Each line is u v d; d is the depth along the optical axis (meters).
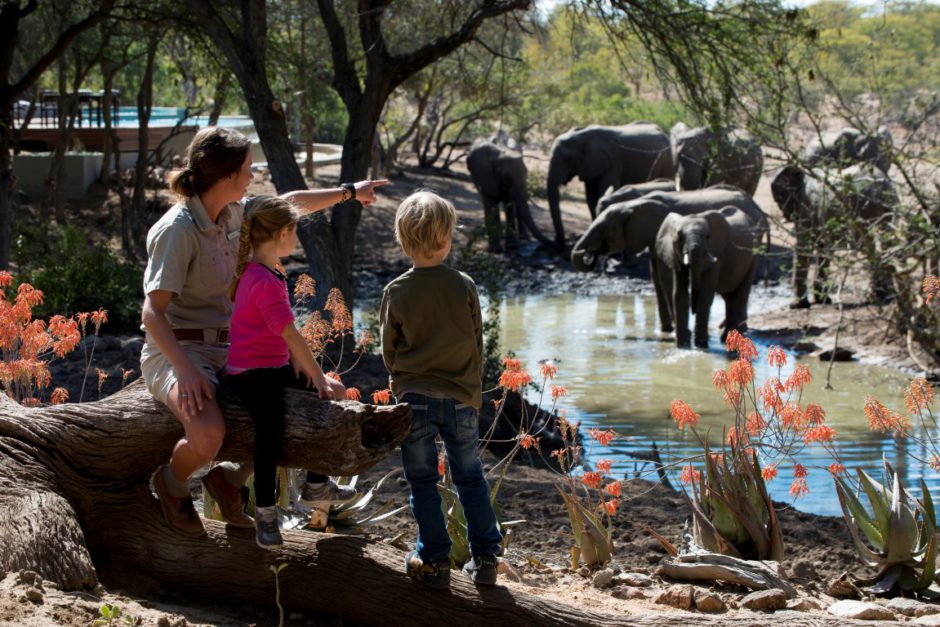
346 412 3.99
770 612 5.14
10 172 18.56
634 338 18.81
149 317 4.03
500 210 33.91
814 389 14.43
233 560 4.41
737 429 6.40
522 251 29.56
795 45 15.34
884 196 17.59
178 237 4.09
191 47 22.91
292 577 4.34
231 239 4.29
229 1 17.58
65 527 4.30
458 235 29.86
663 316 19.66
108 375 11.30
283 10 24.34
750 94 15.56
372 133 15.73
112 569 4.56
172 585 4.53
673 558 6.15
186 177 4.16
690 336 18.50
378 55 15.55
